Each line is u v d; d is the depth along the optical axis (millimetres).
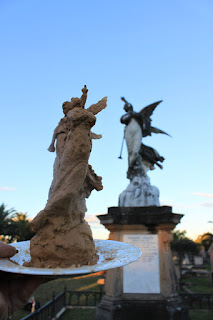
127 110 9727
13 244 2568
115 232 7336
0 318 2021
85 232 2227
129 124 9273
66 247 2064
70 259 2068
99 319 6891
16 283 2285
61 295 8914
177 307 6535
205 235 38344
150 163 9852
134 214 7293
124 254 2104
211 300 9617
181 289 13992
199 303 9242
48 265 2037
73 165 2189
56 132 2656
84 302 10219
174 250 17438
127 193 8250
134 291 6898
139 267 7055
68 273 1558
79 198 2357
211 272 16172
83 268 1686
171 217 7023
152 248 7145
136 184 8375
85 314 8227
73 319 7707
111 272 7145
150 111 10234
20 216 29531
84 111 2234
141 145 9711
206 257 34812
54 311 7738
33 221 2121
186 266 27109
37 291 13680
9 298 2221
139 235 7266
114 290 6883
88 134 2250
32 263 2088
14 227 27578
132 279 7004
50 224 2148
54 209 2105
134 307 6703
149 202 7992
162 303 6602
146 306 6648
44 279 2381
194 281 17609
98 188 2574
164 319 6406
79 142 2184
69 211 2148
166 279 6832
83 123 2221
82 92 2492
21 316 8438
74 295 12133
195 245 17281
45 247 2092
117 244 2498
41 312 6320
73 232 2162
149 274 6969
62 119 2648
